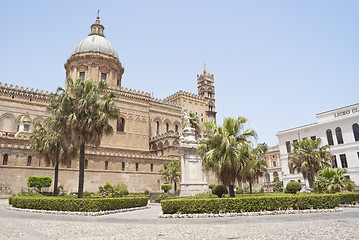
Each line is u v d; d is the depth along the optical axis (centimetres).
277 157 9738
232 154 2183
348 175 5134
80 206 2012
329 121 5606
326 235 1131
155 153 7738
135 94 7938
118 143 7150
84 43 8169
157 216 1819
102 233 1242
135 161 6112
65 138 2577
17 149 4788
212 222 1568
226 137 2206
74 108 2580
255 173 4888
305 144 4103
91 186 5375
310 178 4019
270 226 1398
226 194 2803
